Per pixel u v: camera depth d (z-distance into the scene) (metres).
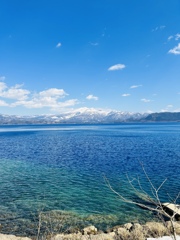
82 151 62.88
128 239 13.02
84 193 25.44
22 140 105.00
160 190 25.72
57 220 18.25
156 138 103.19
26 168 40.41
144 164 42.41
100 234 14.28
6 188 27.61
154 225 13.98
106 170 37.78
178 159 47.38
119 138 106.00
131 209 20.44
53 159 50.09
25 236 15.57
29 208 20.97
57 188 27.56
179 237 9.31
